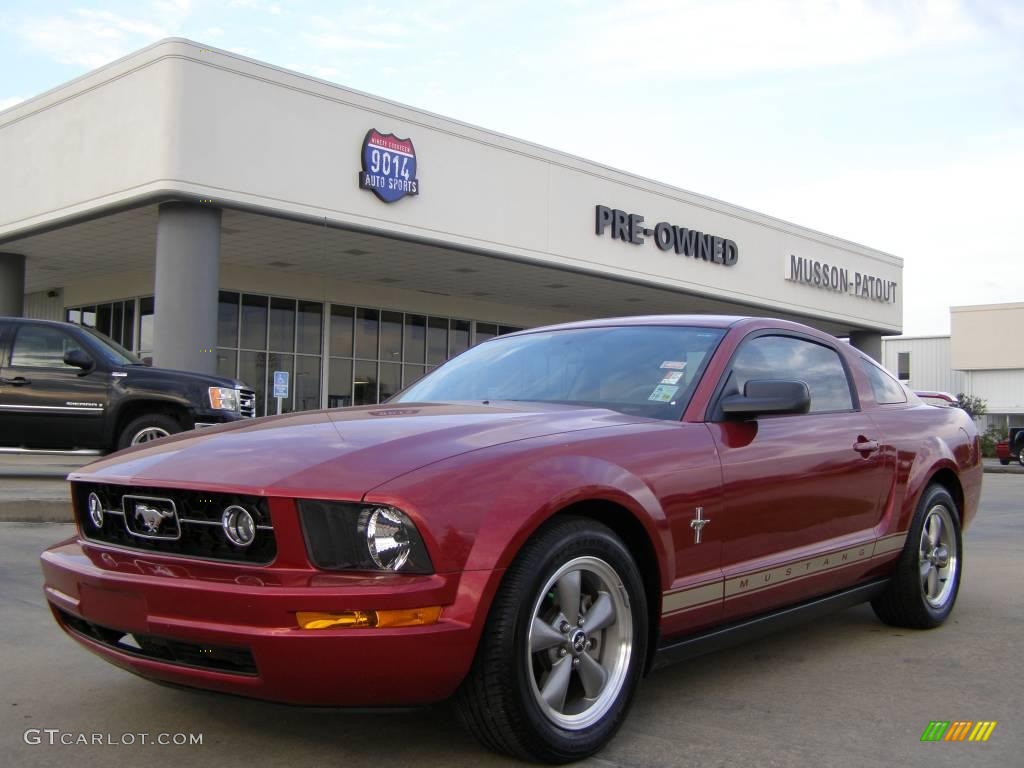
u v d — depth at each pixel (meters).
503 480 2.91
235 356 23.17
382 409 3.76
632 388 3.89
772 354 4.26
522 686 2.82
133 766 3.00
